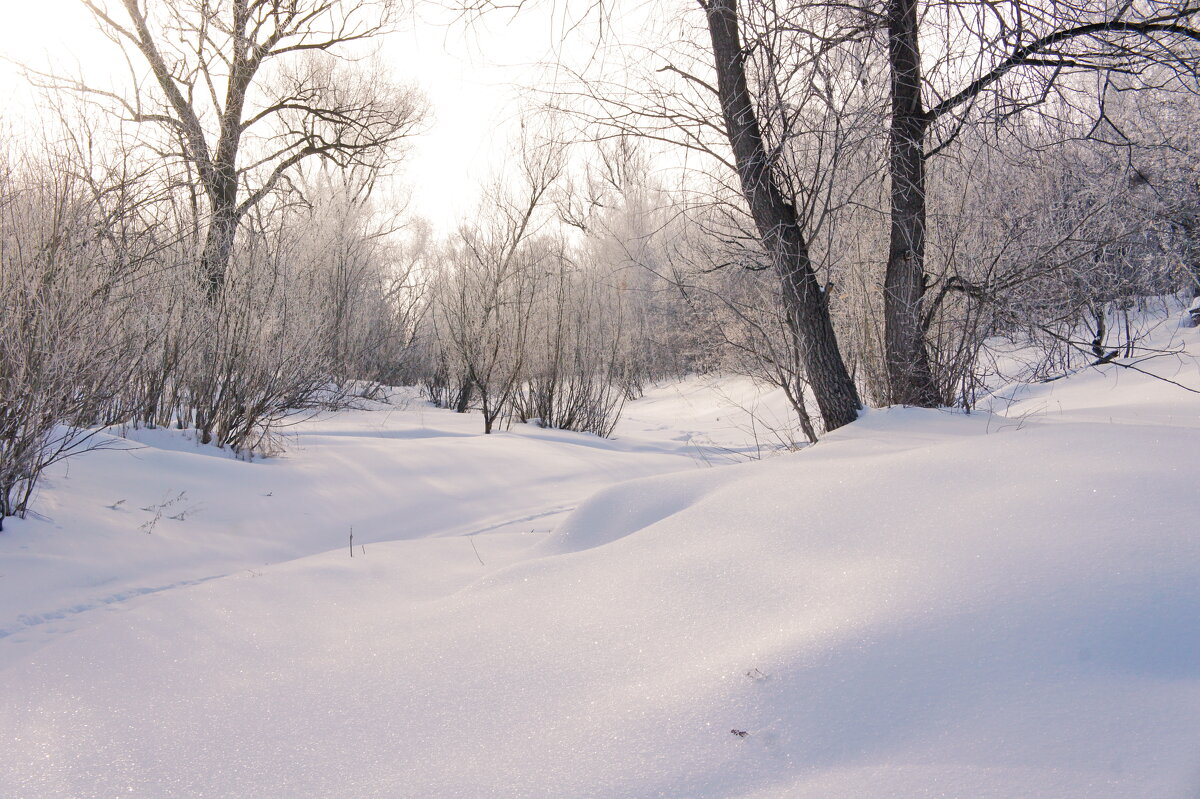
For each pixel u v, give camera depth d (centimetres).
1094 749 152
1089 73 571
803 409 673
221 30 1467
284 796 182
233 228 991
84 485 565
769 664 200
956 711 172
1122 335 1185
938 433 498
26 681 259
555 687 217
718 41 614
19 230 502
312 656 270
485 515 657
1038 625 195
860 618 212
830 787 154
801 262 635
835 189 723
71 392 511
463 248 1398
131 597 408
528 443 996
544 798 165
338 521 629
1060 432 348
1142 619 190
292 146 1795
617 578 289
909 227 657
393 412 1457
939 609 210
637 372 2411
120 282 646
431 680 234
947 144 620
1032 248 662
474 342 1331
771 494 337
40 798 188
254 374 827
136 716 230
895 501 296
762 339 701
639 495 408
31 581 405
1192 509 237
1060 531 239
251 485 671
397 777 183
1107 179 654
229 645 287
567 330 1434
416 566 407
